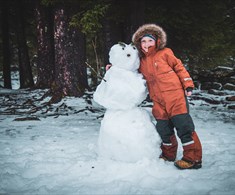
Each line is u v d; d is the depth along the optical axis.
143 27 3.58
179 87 3.38
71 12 10.33
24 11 18.50
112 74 3.66
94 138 5.13
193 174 3.18
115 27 12.97
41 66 14.98
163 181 2.95
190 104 10.37
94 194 2.68
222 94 12.64
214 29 13.86
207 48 16.00
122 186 2.82
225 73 15.27
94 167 3.40
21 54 17.97
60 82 10.48
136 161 3.47
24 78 18.00
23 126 6.59
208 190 2.74
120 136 3.50
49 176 3.18
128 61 3.62
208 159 3.79
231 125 6.55
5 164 3.65
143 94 3.58
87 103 9.83
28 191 2.79
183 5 11.73
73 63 10.54
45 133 5.71
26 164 3.63
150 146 3.48
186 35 13.88
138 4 10.13
